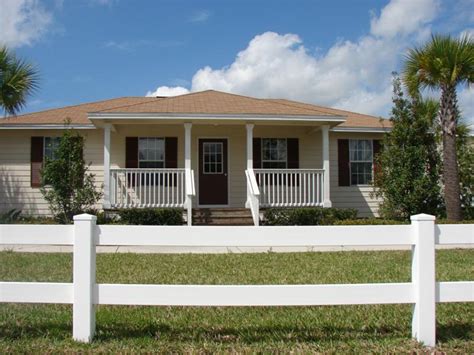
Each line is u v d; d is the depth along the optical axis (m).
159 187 13.52
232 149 15.28
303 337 4.08
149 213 12.88
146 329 4.28
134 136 14.96
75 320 3.77
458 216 12.73
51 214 14.44
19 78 12.12
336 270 7.32
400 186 13.10
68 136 13.24
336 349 3.72
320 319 4.71
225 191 15.20
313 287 3.75
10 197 14.75
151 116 12.90
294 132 15.52
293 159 15.45
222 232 3.77
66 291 3.76
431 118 14.05
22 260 8.35
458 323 4.48
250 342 3.93
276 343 3.88
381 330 4.29
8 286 3.74
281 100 17.97
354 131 15.45
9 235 3.72
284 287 3.74
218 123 13.72
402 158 13.21
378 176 13.88
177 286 3.74
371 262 8.14
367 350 3.69
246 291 3.74
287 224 13.24
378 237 3.81
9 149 14.83
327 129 13.88
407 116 13.41
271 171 13.74
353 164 15.80
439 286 3.81
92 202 13.23
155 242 3.77
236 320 4.68
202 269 7.44
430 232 3.78
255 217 12.76
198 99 14.93
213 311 5.05
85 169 13.40
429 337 3.77
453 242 3.84
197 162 15.16
